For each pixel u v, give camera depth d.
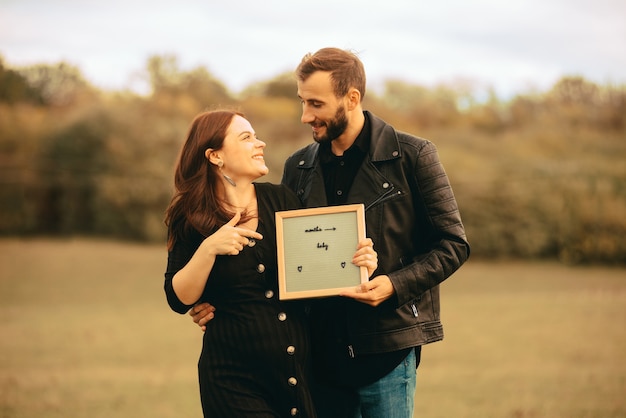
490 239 46.69
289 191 3.94
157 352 19.55
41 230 51.50
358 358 3.88
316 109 3.87
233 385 3.66
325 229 3.66
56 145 52.59
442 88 64.12
